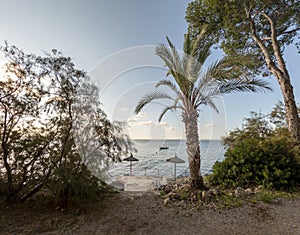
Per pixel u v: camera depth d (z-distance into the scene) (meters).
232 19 7.43
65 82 4.20
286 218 3.08
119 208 3.69
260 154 5.12
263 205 3.66
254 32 7.56
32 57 3.98
